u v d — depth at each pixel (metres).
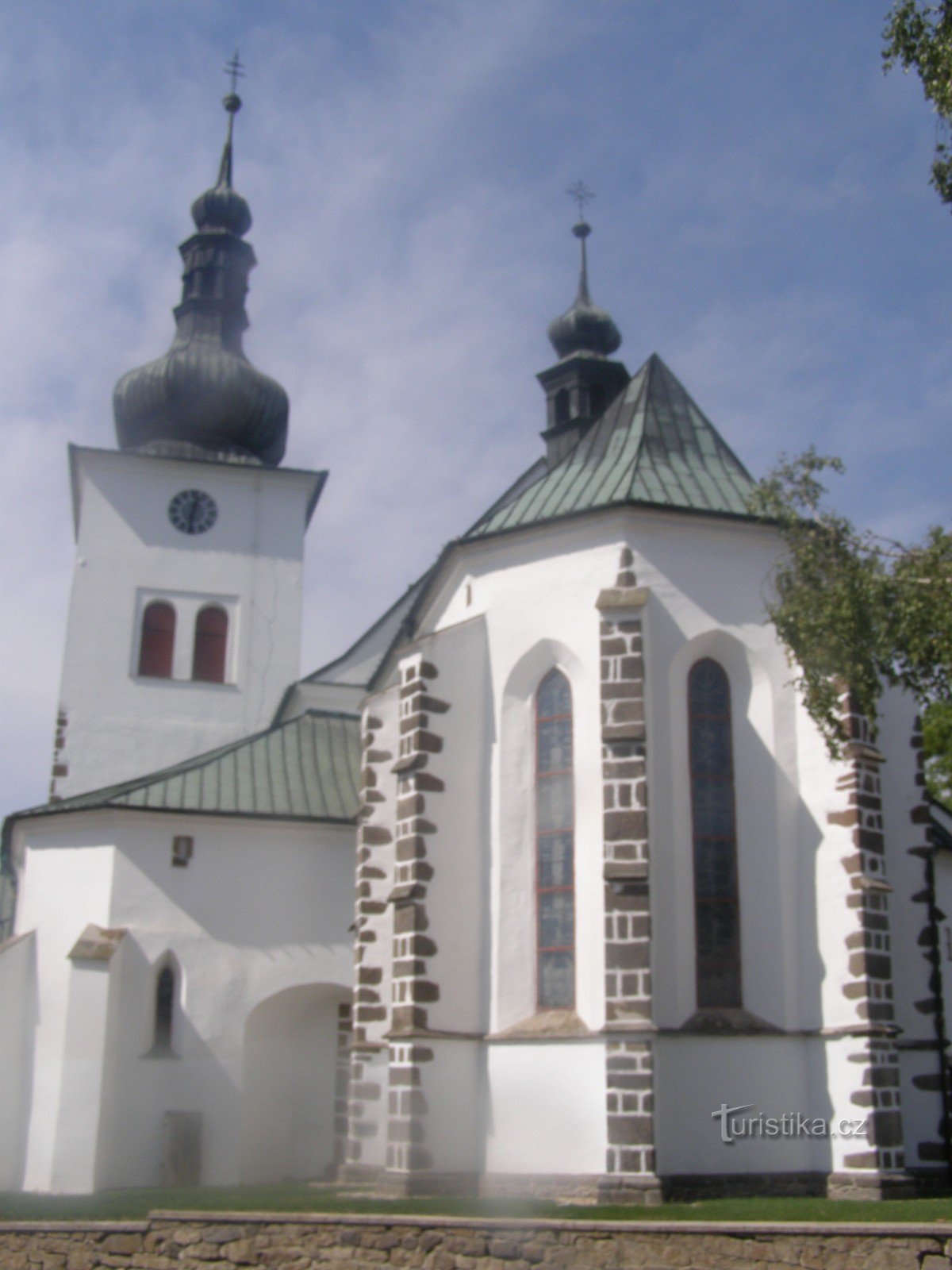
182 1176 34.59
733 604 29.19
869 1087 25.69
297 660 50.69
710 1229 18.52
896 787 30.19
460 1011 28.31
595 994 27.08
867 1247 17.83
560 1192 26.05
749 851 28.09
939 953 29.44
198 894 37.19
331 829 38.66
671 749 28.05
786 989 27.33
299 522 52.25
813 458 27.41
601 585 29.08
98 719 48.28
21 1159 34.47
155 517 50.94
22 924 37.56
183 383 51.84
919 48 24.06
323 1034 38.19
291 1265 20.30
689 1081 26.12
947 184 25.03
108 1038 34.81
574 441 45.66
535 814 29.23
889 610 25.48
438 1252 19.67
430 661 29.89
